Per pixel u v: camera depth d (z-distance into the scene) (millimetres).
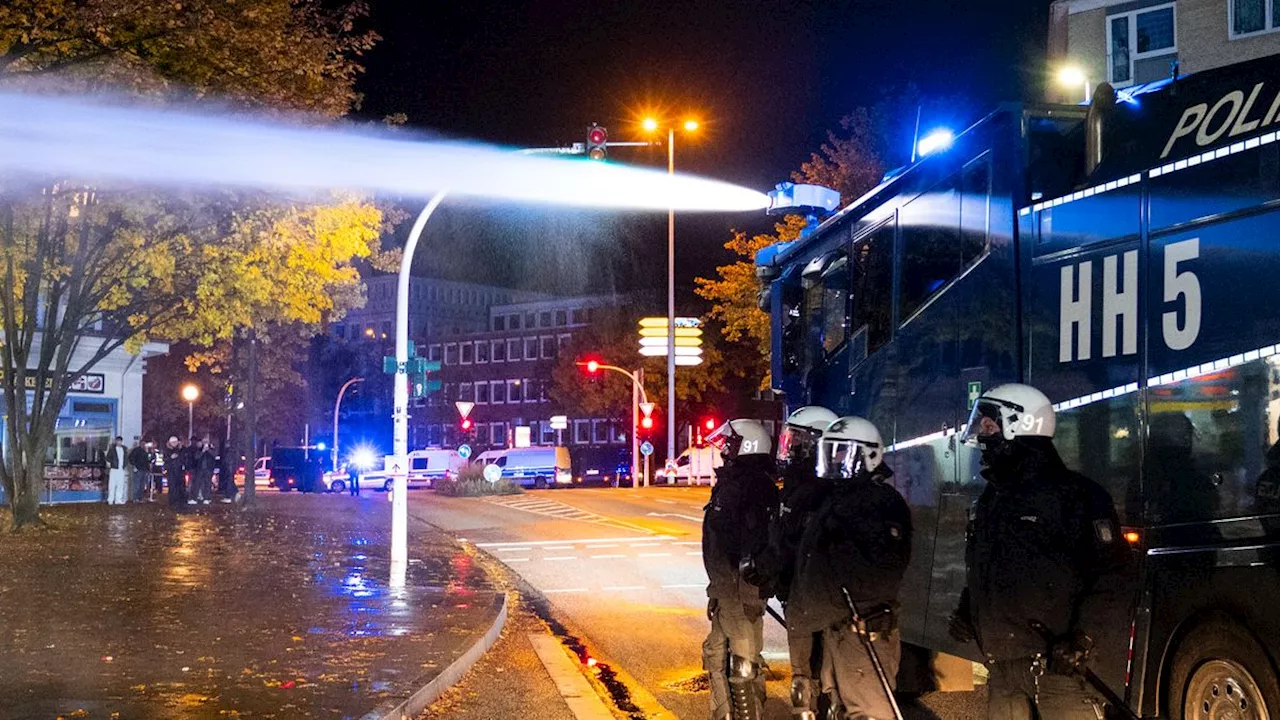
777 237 38625
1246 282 5742
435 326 130250
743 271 40094
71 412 37188
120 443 35719
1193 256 6059
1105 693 5219
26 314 24094
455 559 20078
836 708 6559
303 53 20984
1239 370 5719
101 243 23734
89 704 8492
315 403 106438
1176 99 6387
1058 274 7066
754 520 7344
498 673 10703
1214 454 5812
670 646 12203
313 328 40312
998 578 5359
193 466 37406
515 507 35125
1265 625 5441
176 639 11453
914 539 8570
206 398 73500
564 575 18594
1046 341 7125
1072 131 7297
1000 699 5445
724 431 7633
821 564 6336
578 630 13297
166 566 18016
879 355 9422
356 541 23359
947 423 8211
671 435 45469
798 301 11656
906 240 9055
